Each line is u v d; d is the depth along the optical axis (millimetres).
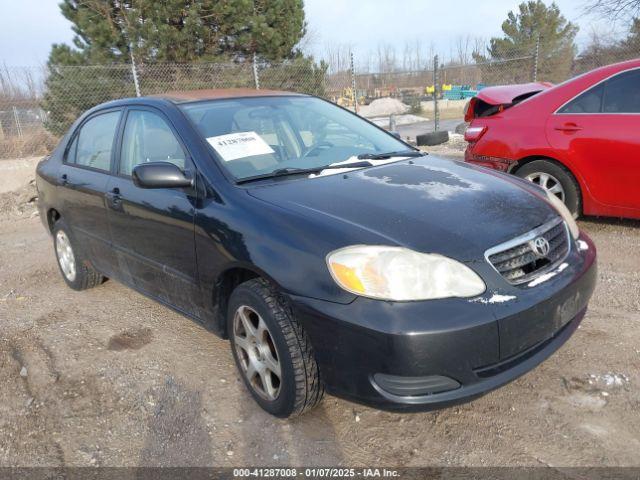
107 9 14453
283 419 2691
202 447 2547
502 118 5500
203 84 13211
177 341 3586
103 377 3182
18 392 3117
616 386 2760
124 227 3531
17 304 4457
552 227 2641
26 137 11797
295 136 3523
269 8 15953
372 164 3279
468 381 2203
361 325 2164
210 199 2859
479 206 2604
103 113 4109
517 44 30250
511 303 2244
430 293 2178
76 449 2596
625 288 3896
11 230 7363
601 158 4789
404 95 28062
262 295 2525
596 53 15453
